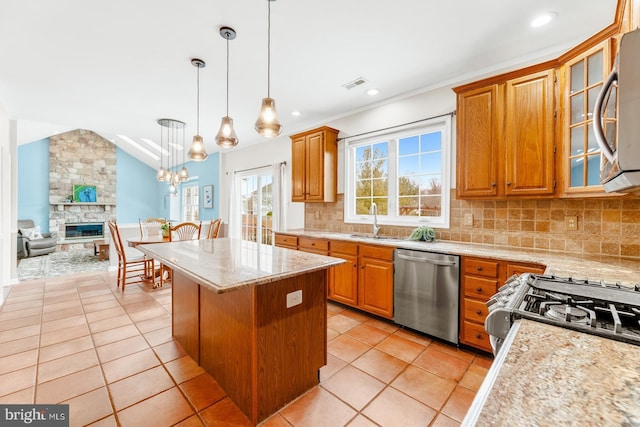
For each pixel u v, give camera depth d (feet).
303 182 13.57
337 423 5.15
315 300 6.20
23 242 20.25
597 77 6.11
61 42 7.75
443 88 9.91
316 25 7.01
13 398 5.64
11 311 10.17
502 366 2.06
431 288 8.09
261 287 5.20
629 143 2.42
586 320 2.87
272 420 5.23
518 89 7.46
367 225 12.15
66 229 26.30
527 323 2.83
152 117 14.34
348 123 13.00
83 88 10.72
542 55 8.00
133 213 30.14
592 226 7.16
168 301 11.32
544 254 7.18
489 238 8.79
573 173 6.68
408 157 11.15
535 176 7.22
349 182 12.91
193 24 7.00
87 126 16.39
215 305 6.19
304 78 9.77
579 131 6.56
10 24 6.97
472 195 8.27
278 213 16.12
